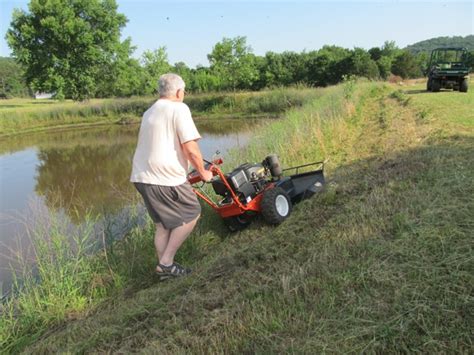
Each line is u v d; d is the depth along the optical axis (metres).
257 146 9.12
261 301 3.24
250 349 2.78
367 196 5.04
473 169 5.07
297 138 9.11
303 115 12.52
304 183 5.93
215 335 3.00
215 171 4.68
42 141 21.66
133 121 30.86
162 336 3.23
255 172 5.33
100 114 32.69
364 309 2.82
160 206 3.96
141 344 3.24
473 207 3.93
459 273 2.96
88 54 37.66
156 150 3.84
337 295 3.08
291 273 3.58
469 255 3.16
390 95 17.73
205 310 3.38
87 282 4.75
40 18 37.25
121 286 4.57
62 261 4.79
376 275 3.17
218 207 5.05
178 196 3.95
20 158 16.19
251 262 4.11
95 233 6.33
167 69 41.44
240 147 10.22
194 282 4.02
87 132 25.55
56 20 36.72
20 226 7.39
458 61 20.02
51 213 6.29
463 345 2.42
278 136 9.55
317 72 53.91
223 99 32.47
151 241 5.39
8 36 37.84
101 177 12.01
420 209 4.16
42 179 12.10
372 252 3.54
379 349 2.50
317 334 2.72
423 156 6.23
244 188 5.07
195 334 3.10
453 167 5.29
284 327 2.89
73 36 37.38
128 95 42.06
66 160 15.21
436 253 3.30
